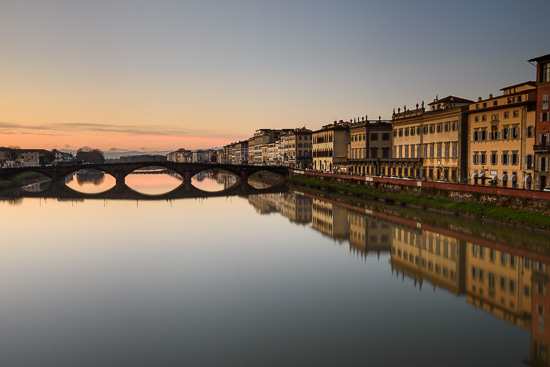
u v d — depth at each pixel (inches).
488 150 2952.8
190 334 1049.5
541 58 2384.4
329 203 3718.0
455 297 1289.4
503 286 1373.0
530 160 2576.3
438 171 3508.9
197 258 1781.5
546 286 1364.4
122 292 1362.0
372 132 4731.8
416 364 893.8
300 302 1259.8
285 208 3435.0
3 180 5467.5
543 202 2114.9
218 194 4788.4
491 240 1996.8
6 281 1485.0
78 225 2628.0
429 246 1945.1
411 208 3073.3
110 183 7130.9
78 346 994.1
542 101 2406.5
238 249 1947.6
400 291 1349.7
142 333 1058.1
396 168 4163.4
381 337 1020.5
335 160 5654.5
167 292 1360.7
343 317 1142.3
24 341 1021.2
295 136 7357.3
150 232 2385.6
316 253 1866.4
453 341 993.5
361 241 2097.7
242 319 1135.6
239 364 900.6
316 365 893.2
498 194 2423.7
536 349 948.6
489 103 2950.3
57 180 5841.5
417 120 3843.5
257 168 6466.5
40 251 1918.1
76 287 1416.1
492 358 914.1
